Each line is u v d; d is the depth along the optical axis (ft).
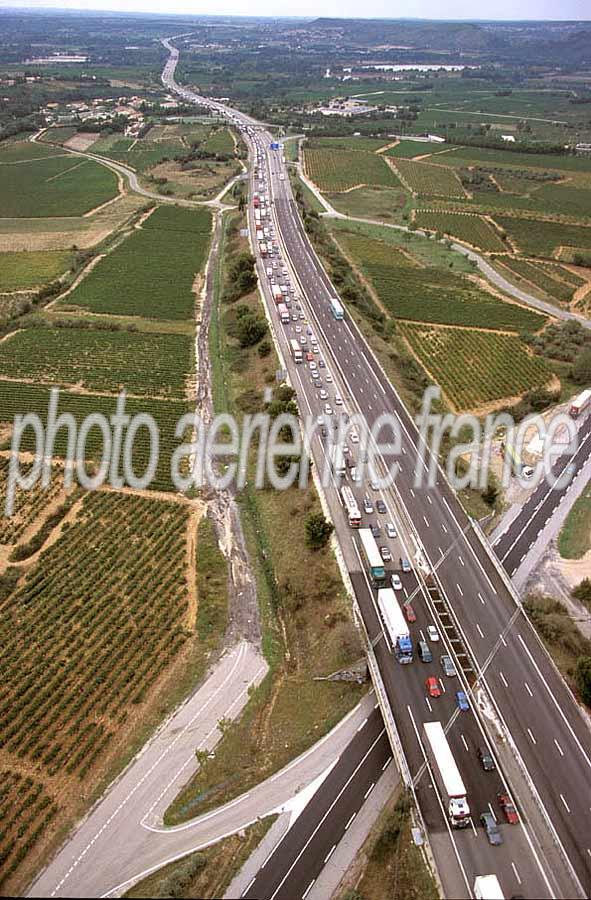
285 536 383.24
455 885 220.43
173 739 277.64
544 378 555.69
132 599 344.08
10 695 297.94
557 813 239.71
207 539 384.68
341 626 317.63
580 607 341.62
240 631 329.11
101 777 264.11
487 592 333.21
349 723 282.97
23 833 245.45
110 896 226.99
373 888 227.40
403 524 375.86
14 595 347.36
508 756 258.98
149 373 561.02
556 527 393.50
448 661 292.81
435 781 249.96
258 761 269.44
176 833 244.83
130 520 396.57
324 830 244.42
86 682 302.04
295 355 540.52
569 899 216.74
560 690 284.82
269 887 228.63
